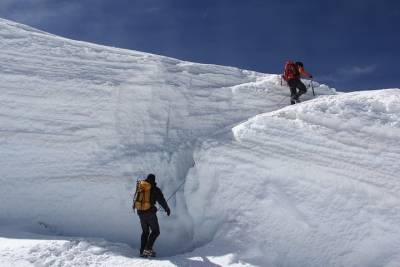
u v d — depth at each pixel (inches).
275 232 314.2
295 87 423.2
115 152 377.4
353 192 320.8
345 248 303.1
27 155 362.6
